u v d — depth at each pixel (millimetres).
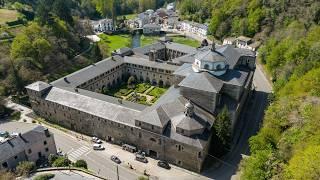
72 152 106000
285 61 154000
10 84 143375
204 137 96500
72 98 119250
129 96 149250
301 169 63000
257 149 90625
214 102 107250
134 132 104000
